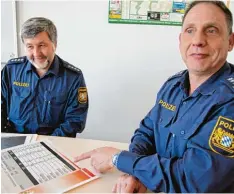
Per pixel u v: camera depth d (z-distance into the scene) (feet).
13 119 4.92
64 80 4.97
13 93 4.96
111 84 6.66
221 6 2.80
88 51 6.46
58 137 3.97
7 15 6.20
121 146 3.74
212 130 2.51
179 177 2.41
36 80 4.87
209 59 2.82
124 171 2.77
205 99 2.80
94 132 6.98
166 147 3.17
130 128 6.91
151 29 6.21
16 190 2.53
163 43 6.28
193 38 2.84
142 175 2.60
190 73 3.16
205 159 2.38
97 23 6.27
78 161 3.18
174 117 3.12
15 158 3.17
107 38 6.34
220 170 2.30
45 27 4.55
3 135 3.96
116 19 6.19
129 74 6.55
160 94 3.65
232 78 2.82
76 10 6.23
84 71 6.60
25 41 4.57
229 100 2.56
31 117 4.83
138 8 6.09
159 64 6.42
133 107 6.77
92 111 6.86
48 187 2.61
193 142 2.62
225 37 2.83
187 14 2.95
